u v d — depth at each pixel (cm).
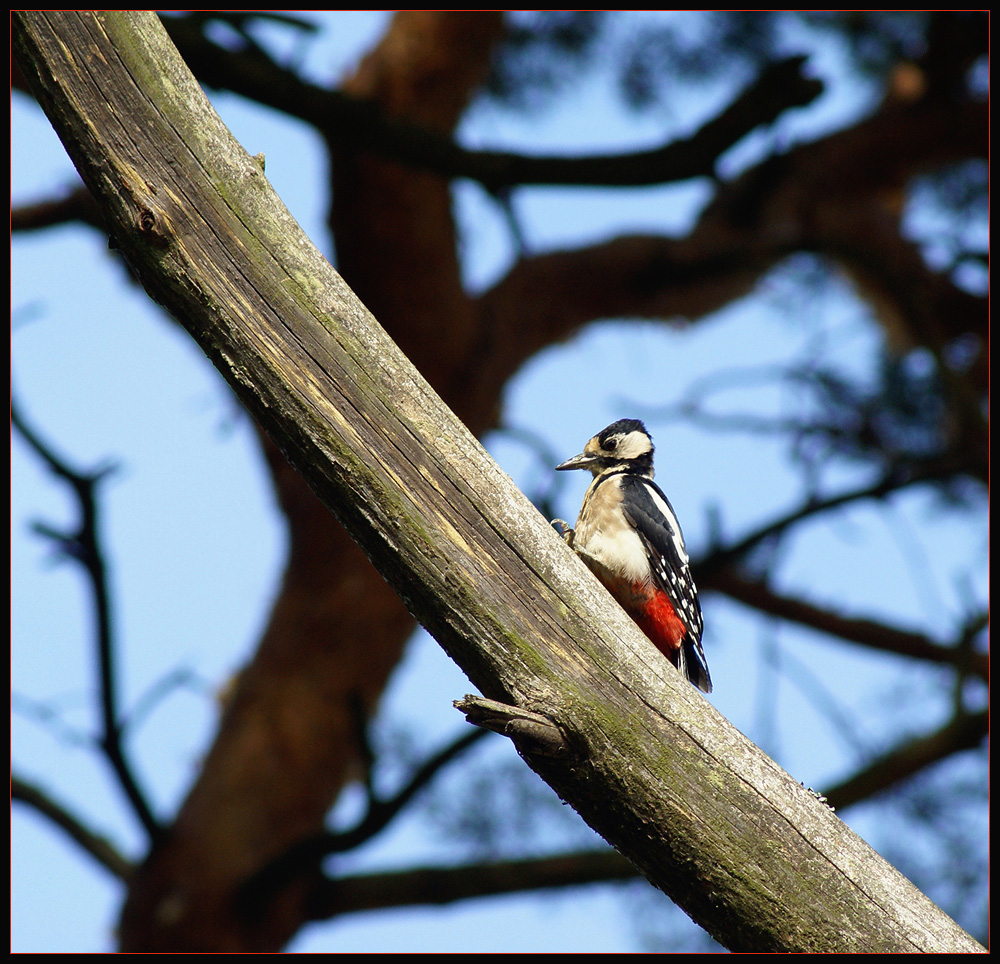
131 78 439
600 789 436
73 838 1529
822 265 1809
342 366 443
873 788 1371
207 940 1379
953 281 1823
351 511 443
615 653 442
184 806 1497
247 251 442
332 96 1199
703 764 437
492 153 1219
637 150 1203
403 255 1688
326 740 1554
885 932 428
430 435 445
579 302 1845
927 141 1722
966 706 1391
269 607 1695
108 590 1181
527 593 441
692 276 1805
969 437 1540
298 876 1364
